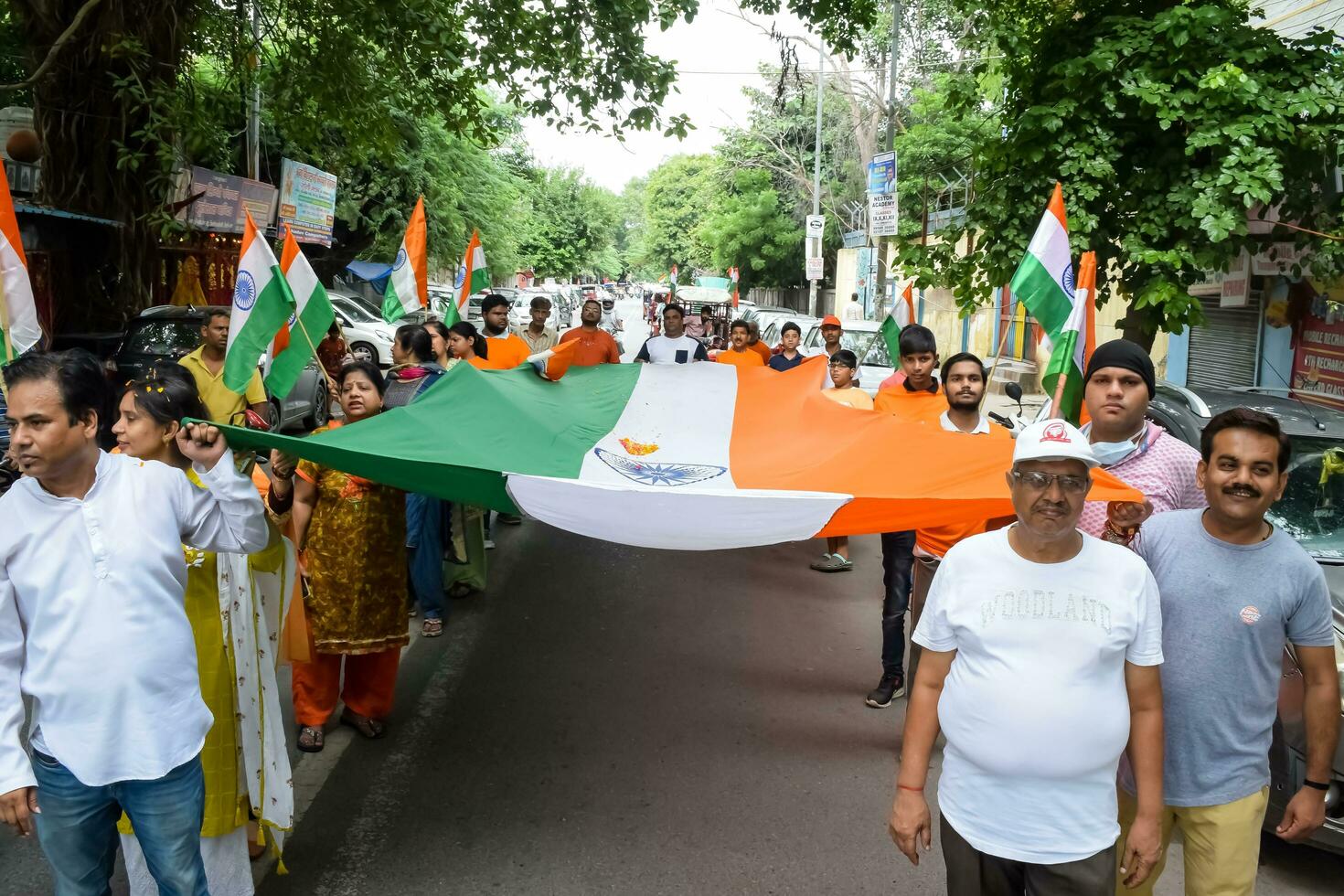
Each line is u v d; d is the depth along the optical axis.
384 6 11.31
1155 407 6.27
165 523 2.94
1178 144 7.67
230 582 3.55
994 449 4.39
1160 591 3.01
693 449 5.48
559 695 5.86
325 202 21.50
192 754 2.95
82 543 2.81
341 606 4.92
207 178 16.03
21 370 2.77
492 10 11.72
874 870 4.11
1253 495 2.84
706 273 68.19
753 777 4.89
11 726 2.71
